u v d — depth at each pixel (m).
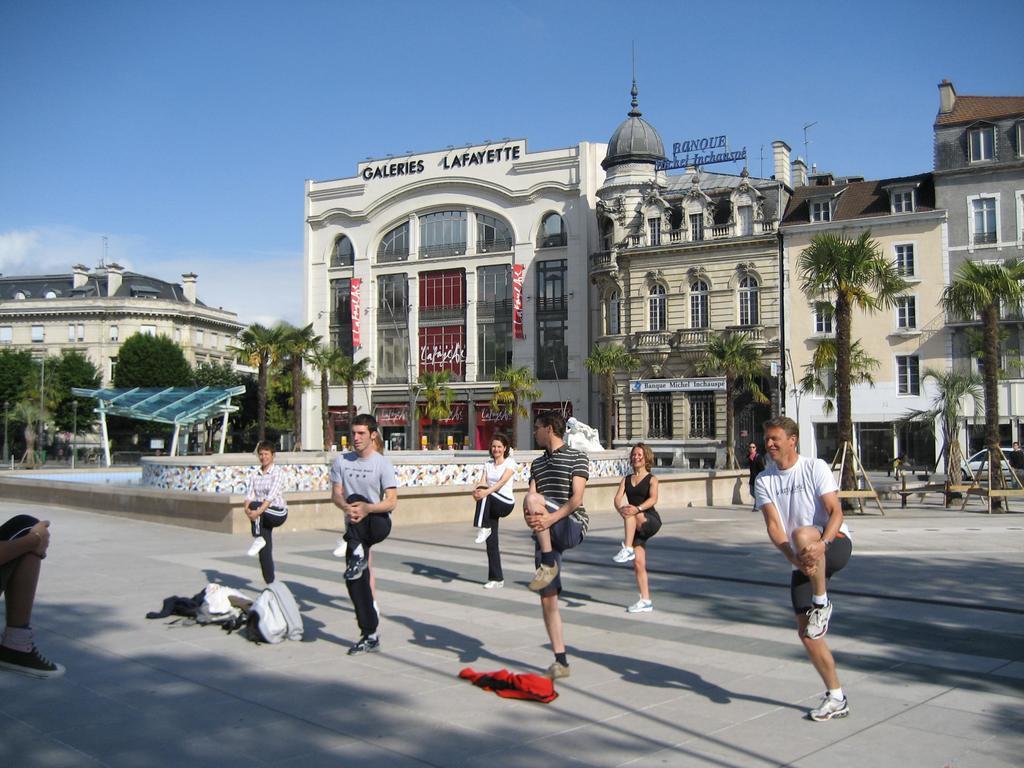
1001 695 6.91
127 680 7.36
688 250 53.81
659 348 53.69
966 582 12.13
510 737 6.01
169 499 19.36
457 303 66.44
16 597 7.40
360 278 69.44
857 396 49.28
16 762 5.48
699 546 16.94
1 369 77.62
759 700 6.82
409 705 6.71
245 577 12.61
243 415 85.06
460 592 11.58
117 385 79.88
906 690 7.04
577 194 62.12
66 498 23.53
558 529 7.32
